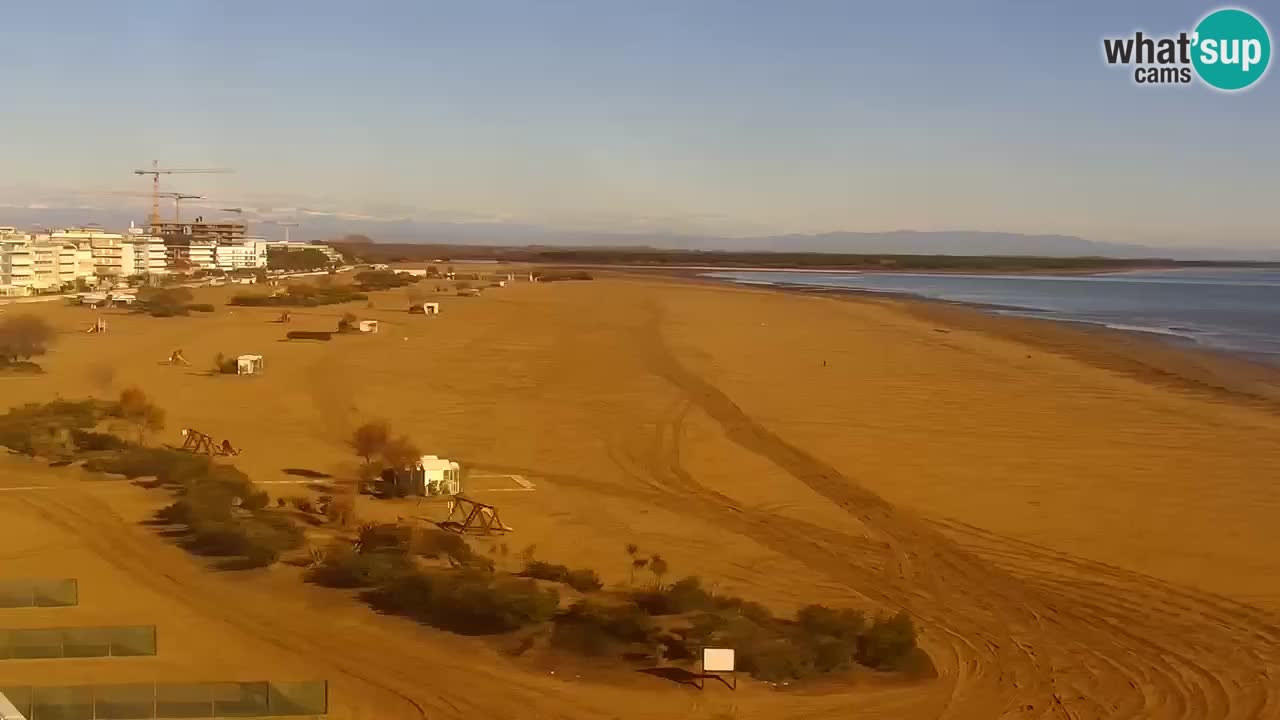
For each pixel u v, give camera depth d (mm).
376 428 50000
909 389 76188
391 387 73250
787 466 51531
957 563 36625
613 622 28469
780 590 33250
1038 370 87188
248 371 77250
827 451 55062
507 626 28422
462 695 24625
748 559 36469
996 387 77562
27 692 23094
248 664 26016
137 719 23188
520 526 39406
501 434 57844
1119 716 24594
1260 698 25797
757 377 81375
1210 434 60188
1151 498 45812
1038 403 70625
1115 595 33500
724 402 69812
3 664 25641
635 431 59594
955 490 46969
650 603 30578
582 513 41719
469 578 30719
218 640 27547
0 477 44719
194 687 23516
